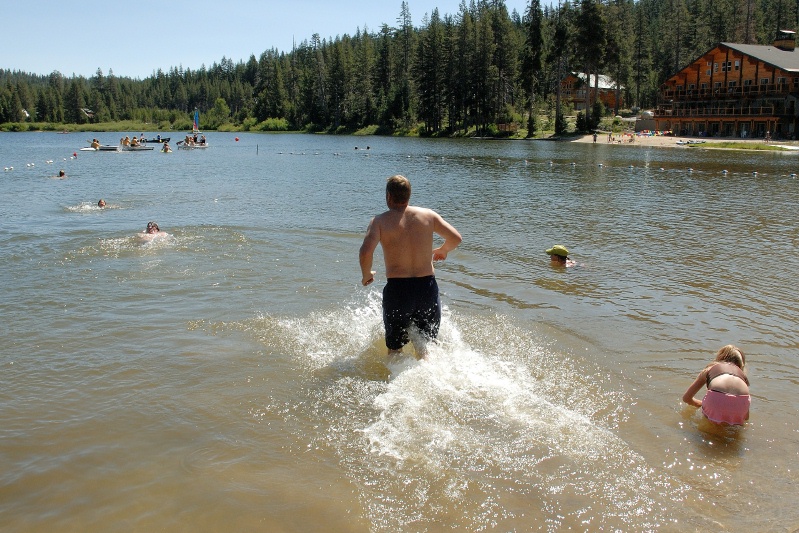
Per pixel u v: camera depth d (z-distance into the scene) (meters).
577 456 4.49
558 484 4.16
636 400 5.38
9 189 22.66
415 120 105.50
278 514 3.82
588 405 5.27
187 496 3.98
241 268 9.97
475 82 89.62
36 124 150.75
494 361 6.15
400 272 6.15
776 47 70.88
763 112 63.50
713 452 4.57
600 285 9.12
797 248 11.84
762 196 20.67
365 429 4.84
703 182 25.67
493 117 90.06
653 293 8.69
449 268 10.20
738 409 4.88
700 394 5.49
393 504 3.93
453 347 6.51
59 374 5.84
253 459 4.41
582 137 74.50
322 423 4.93
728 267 10.27
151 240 12.08
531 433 4.79
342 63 116.12
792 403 5.35
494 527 3.72
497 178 28.02
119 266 10.08
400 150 56.97
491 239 12.80
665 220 15.43
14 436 4.70
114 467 4.30
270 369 5.96
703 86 72.44
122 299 8.23
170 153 52.22
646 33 106.19
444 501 3.96
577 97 105.19
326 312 7.74
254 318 7.47
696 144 58.91
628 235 13.32
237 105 168.00
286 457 4.45
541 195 21.12
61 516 3.79
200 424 4.90
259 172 31.89
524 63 80.50
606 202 19.11
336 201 19.30
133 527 3.69
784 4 102.81
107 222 14.73
